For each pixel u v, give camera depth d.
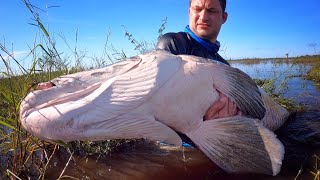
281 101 1.35
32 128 0.59
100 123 0.60
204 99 0.71
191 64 0.69
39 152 0.91
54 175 0.78
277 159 0.72
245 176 0.76
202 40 1.04
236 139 0.73
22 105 0.60
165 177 0.77
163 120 0.67
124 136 0.64
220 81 0.72
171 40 0.98
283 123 1.05
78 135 0.60
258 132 0.72
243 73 0.74
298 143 0.93
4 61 0.93
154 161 0.87
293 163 0.80
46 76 1.02
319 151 0.87
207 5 1.03
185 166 0.83
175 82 0.66
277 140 0.72
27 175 0.77
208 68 0.70
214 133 0.73
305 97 1.58
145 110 0.63
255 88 0.77
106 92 0.61
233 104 0.75
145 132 0.65
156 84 0.63
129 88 0.62
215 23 1.05
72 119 0.58
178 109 0.67
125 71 0.64
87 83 0.62
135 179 0.76
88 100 0.60
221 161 0.74
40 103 0.60
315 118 1.14
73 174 0.79
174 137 0.67
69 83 0.62
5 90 0.96
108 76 0.63
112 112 0.60
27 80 0.93
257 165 0.74
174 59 0.67
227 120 0.73
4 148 0.87
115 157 0.90
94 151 0.92
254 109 0.77
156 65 0.65
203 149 0.73
